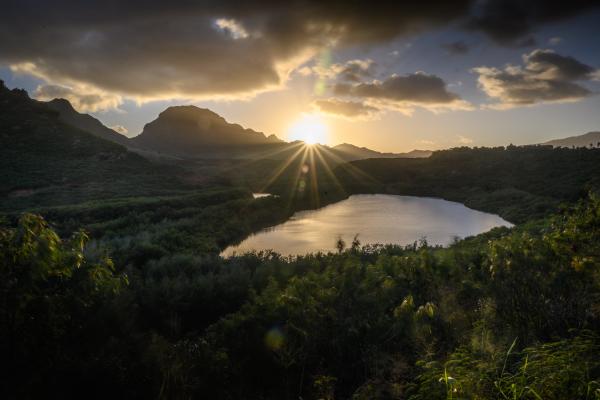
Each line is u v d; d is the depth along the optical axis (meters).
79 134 116.62
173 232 41.81
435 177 168.25
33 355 5.05
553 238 7.29
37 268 4.55
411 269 12.96
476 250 18.05
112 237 40.84
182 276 21.41
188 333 15.79
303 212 87.31
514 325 6.60
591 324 5.86
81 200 68.81
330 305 10.30
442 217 82.50
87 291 5.70
